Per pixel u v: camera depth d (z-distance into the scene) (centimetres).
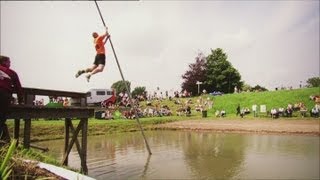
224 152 1814
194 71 3916
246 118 3278
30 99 1140
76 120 2903
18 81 866
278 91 3269
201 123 3225
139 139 2456
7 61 859
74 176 663
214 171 1376
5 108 839
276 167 1413
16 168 645
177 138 2488
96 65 1012
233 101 3712
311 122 2647
